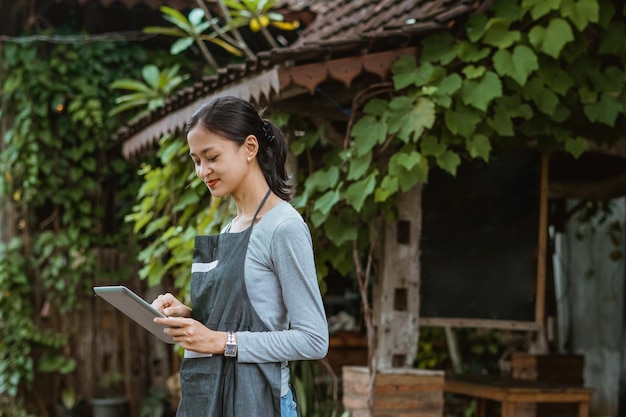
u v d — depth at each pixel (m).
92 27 8.24
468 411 7.42
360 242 5.12
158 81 6.81
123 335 8.20
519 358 6.83
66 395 7.87
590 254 8.66
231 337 2.39
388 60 4.56
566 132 4.99
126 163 8.25
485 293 5.22
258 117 2.56
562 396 5.46
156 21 8.48
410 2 5.56
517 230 5.26
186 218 6.04
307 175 5.33
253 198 2.54
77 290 8.05
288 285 2.41
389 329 4.96
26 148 7.80
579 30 4.59
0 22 7.98
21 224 7.92
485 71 4.53
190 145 2.51
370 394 4.80
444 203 5.23
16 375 7.59
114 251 8.23
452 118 4.54
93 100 8.02
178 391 7.70
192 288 2.56
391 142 4.72
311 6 8.33
